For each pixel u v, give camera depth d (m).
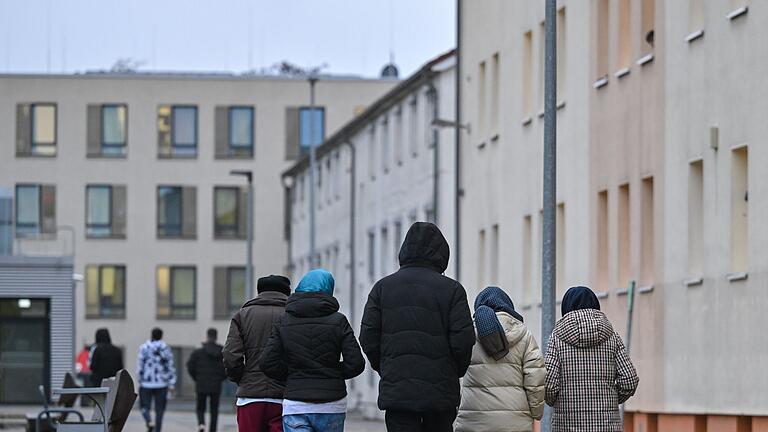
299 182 139.00
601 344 23.28
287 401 23.41
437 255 21.83
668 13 48.69
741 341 42.44
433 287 21.48
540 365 22.22
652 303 50.06
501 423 22.03
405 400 21.17
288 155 153.62
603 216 56.19
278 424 25.38
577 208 58.81
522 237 67.25
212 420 56.09
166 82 153.38
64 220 151.88
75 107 152.50
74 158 152.25
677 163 47.88
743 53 42.47
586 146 57.69
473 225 75.50
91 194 152.38
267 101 153.62
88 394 33.25
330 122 153.88
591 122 57.06
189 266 152.62
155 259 152.25
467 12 77.50
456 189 77.94
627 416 52.50
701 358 45.56
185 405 128.12
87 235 152.00
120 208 152.38
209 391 55.81
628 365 23.38
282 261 153.25
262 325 25.45
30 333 96.81
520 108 67.81
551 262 39.59
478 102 74.94
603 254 56.12
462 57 78.25
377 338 21.70
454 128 82.94
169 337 151.88
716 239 44.50
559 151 61.22
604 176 55.50
